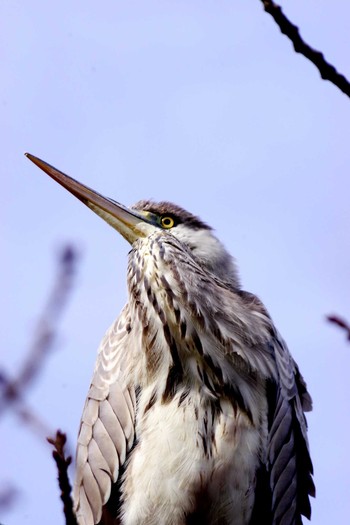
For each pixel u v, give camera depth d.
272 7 5.67
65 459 5.21
